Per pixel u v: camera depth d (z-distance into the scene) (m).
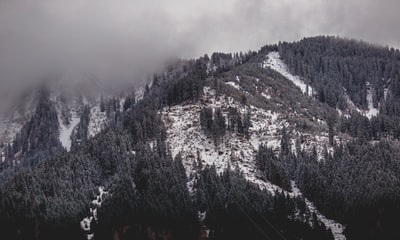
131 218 148.25
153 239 144.75
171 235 145.50
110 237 145.12
